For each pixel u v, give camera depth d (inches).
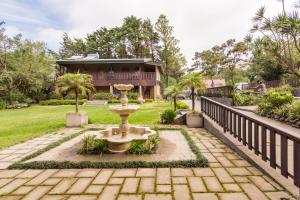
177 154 174.9
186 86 321.4
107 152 178.2
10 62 815.7
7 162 162.4
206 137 236.7
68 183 125.3
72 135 245.3
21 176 136.3
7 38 804.6
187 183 123.2
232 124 222.4
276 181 121.4
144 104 671.1
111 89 882.8
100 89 929.5
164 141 218.1
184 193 111.3
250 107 435.5
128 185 121.6
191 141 211.3
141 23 1521.9
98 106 652.1
